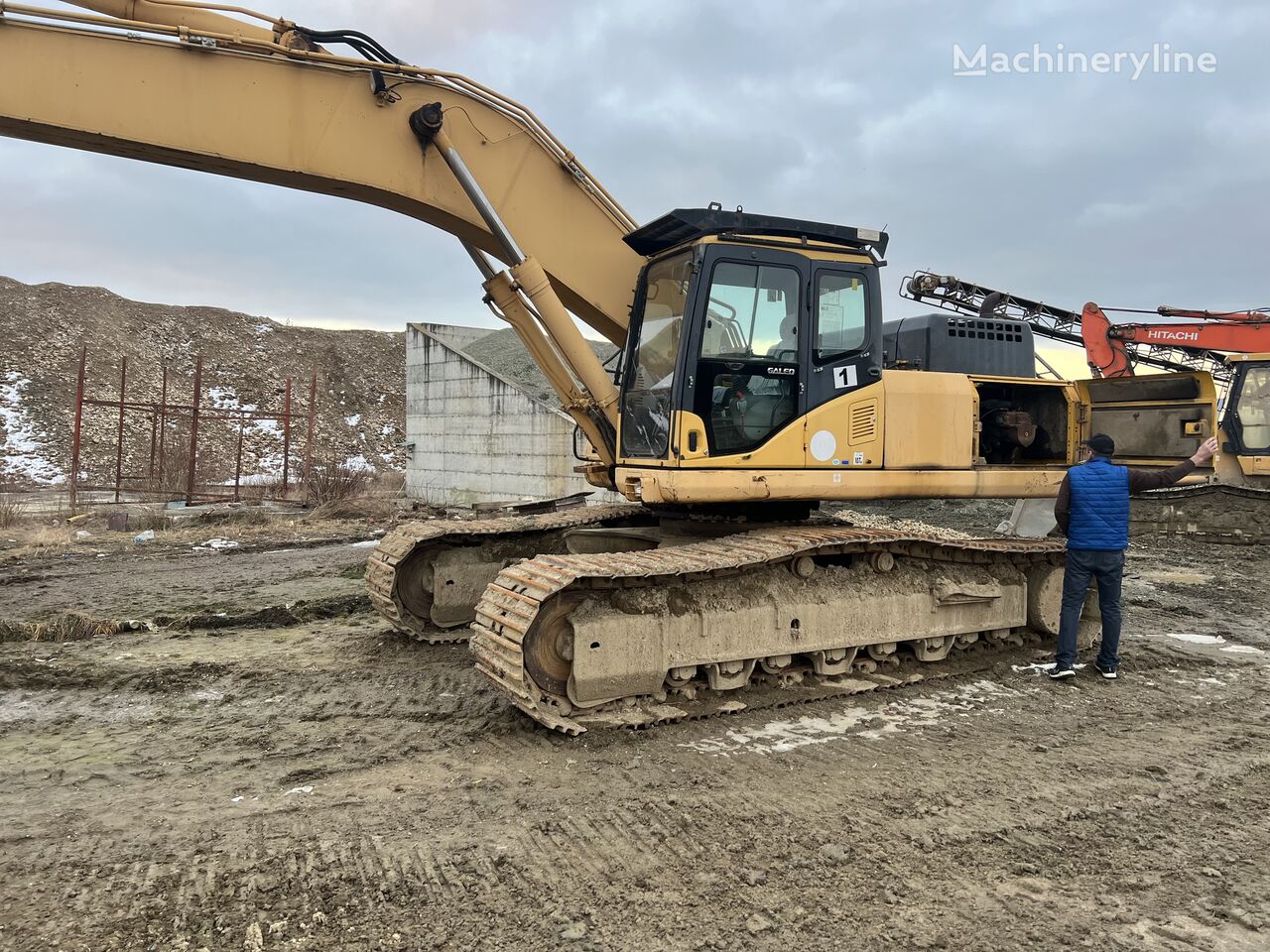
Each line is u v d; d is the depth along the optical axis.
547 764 4.63
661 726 5.25
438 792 4.24
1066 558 6.56
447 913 3.12
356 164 5.72
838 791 4.30
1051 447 7.48
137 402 35.62
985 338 7.20
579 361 6.20
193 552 13.40
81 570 11.59
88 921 3.04
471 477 19.03
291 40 5.57
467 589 7.38
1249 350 16.47
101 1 5.31
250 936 2.95
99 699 5.80
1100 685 6.38
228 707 5.63
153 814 3.97
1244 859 3.68
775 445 5.81
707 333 5.66
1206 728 5.45
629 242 6.17
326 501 19.98
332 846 3.64
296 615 8.38
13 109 4.91
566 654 5.10
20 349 35.66
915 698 5.96
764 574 5.85
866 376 6.14
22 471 27.83
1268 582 11.12
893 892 3.32
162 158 5.42
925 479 6.34
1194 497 14.52
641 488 5.77
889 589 6.31
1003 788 4.39
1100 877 3.49
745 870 3.47
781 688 5.88
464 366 19.06
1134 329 17.25
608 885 3.34
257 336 45.53
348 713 5.50
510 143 6.21
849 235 6.09
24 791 4.24
